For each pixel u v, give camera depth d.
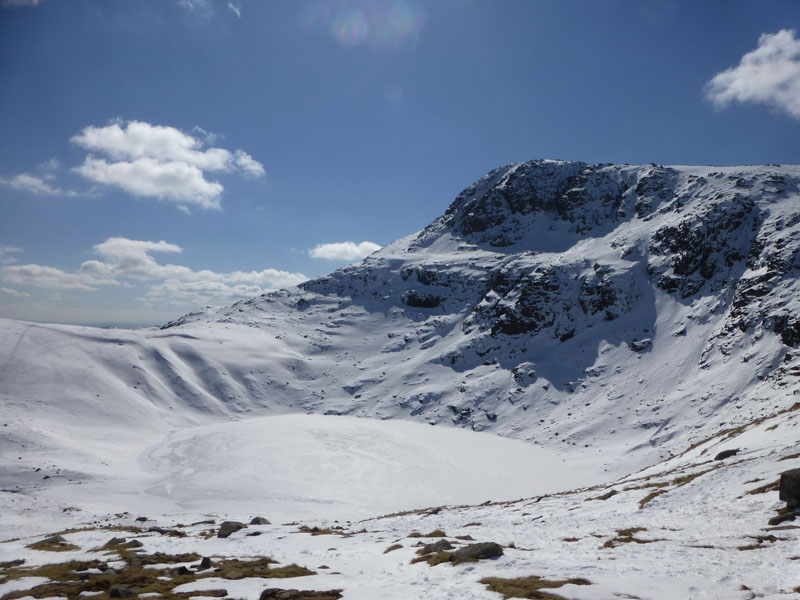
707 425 109.81
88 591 18.80
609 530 25.50
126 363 179.12
